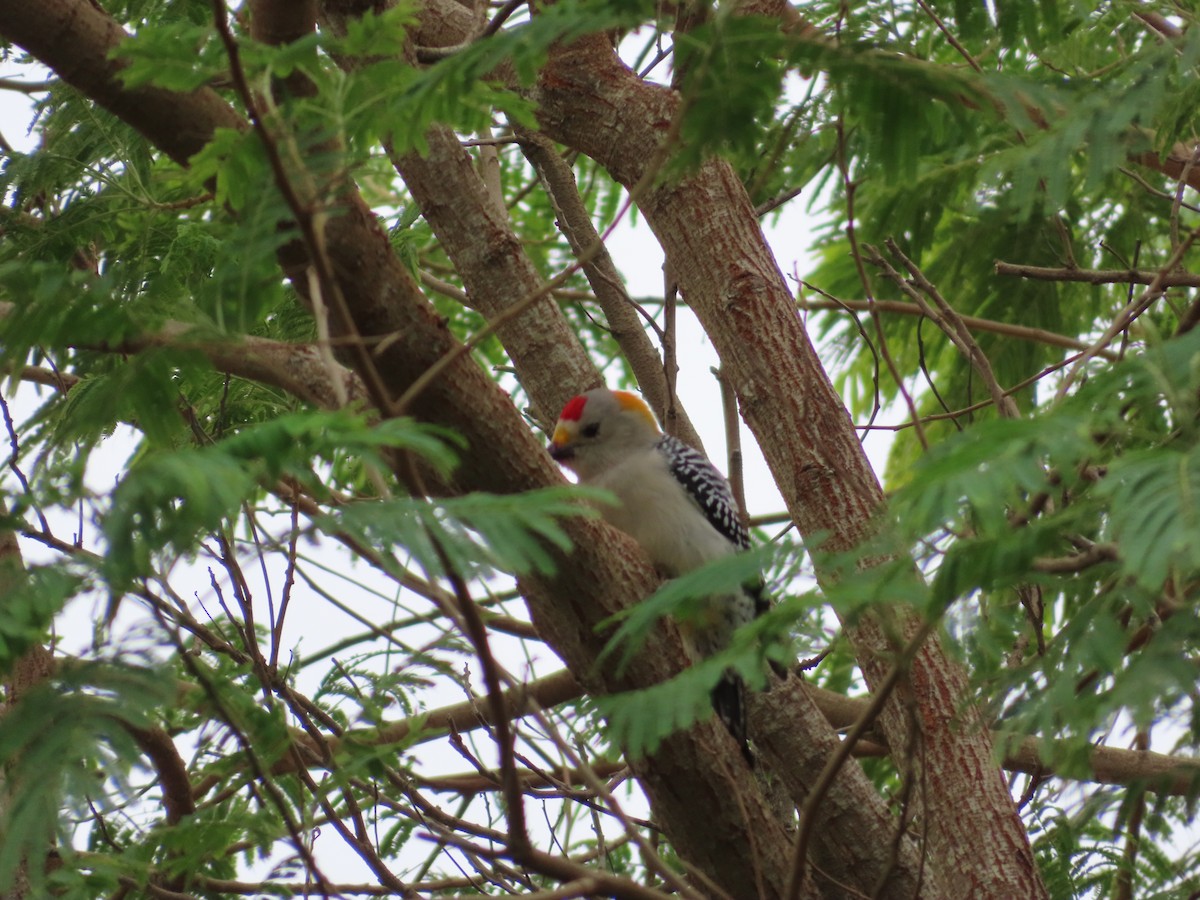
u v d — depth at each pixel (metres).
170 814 8.50
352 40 5.85
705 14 6.46
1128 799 7.07
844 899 10.56
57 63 7.22
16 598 4.89
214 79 6.12
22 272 5.63
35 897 4.98
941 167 14.12
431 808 9.38
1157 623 6.40
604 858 9.30
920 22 9.72
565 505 5.20
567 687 12.16
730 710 10.36
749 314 10.88
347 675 8.69
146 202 9.72
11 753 4.71
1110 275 11.02
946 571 5.47
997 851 9.10
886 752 12.63
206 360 5.91
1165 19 10.48
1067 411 5.63
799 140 8.56
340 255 7.59
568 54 11.57
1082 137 6.82
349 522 4.92
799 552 6.04
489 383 8.37
